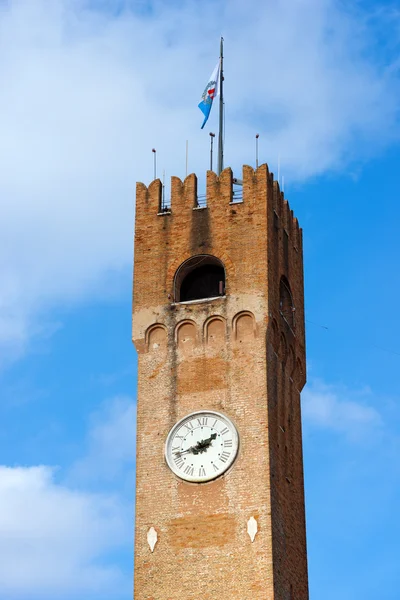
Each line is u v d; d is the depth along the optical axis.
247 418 129.50
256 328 132.50
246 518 125.81
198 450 129.38
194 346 133.50
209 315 134.00
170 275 136.88
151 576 125.81
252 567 123.94
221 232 137.00
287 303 140.62
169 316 135.12
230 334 132.88
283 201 143.25
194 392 131.62
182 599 124.38
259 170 138.50
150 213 139.88
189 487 128.25
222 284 137.50
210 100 148.62
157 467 129.75
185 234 138.00
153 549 126.69
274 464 128.75
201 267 138.75
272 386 132.00
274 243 138.00
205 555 125.38
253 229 136.25
